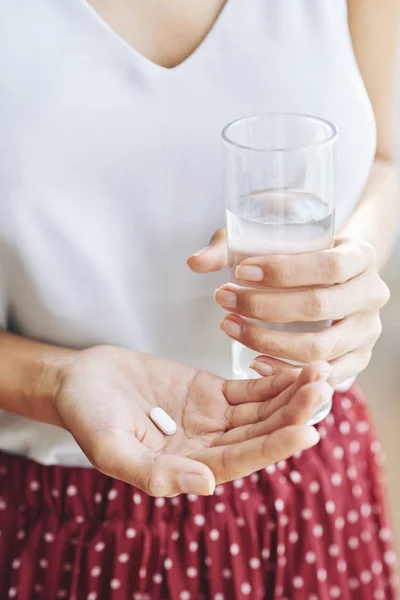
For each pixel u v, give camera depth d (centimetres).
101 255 56
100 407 48
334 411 63
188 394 50
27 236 54
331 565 62
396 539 107
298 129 48
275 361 50
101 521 60
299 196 46
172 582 60
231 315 50
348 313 49
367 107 60
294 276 46
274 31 55
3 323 58
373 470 66
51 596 60
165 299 59
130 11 53
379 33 62
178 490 42
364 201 63
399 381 132
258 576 60
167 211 57
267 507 60
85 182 54
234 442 46
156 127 54
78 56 52
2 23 51
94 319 58
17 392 52
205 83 54
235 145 45
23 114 52
